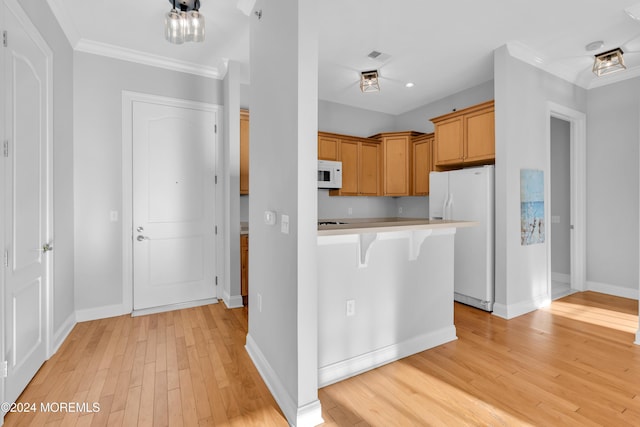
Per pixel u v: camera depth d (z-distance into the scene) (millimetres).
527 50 3182
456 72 3754
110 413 1707
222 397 1862
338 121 4902
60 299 2549
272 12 1946
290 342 1709
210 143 3570
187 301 3486
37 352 2086
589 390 1924
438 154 3975
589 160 4062
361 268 2184
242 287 3514
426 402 1823
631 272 3740
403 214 5371
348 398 1866
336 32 2889
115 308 3115
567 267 4418
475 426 1622
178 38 2322
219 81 3613
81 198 2930
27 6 1939
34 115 2029
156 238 3312
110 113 3055
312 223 1672
